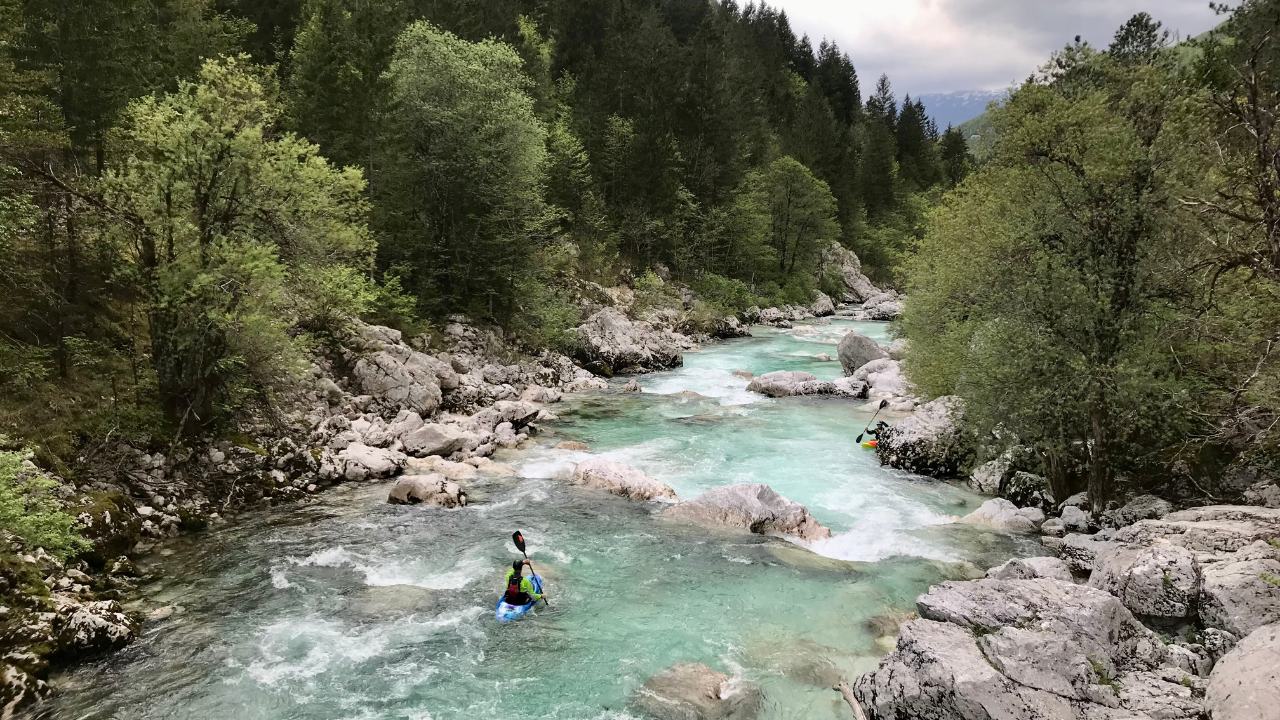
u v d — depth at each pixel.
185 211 15.47
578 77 60.94
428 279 31.08
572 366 34.72
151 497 14.07
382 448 19.50
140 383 15.75
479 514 15.80
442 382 25.17
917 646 8.18
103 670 9.25
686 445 22.42
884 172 93.00
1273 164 11.17
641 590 12.15
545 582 12.39
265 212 16.77
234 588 11.84
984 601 9.25
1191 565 9.80
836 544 14.46
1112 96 15.70
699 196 60.78
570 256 45.41
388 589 11.96
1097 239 14.58
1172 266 13.97
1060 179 15.05
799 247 72.12
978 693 7.31
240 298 16.05
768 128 81.56
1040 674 7.57
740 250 63.62
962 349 18.05
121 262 15.38
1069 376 14.73
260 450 16.84
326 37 31.64
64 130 16.80
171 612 10.92
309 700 8.78
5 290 14.95
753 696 8.96
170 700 8.69
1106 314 14.21
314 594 11.70
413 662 9.73
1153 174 13.93
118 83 18.91
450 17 47.72
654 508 16.39
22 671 8.58
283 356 17.28
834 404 28.97
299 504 16.11
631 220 53.88
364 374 22.34
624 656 9.98
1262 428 14.52
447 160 32.34
